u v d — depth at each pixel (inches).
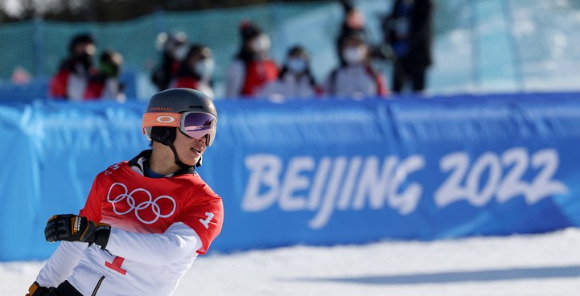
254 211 1104.8
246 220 1099.9
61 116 1051.3
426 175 1176.2
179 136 465.4
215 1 3622.0
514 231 1203.9
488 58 2512.3
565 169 1227.2
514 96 1255.5
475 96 1248.2
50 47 2255.2
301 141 1131.9
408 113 1192.2
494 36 2615.7
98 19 3828.7
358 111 1175.6
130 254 429.1
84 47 1400.1
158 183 468.1
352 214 1146.7
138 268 454.6
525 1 2878.9
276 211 1115.3
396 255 1063.6
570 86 2391.7
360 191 1152.2
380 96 1219.9
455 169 1187.3
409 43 1557.6
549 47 2642.7
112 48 2289.6
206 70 1343.5
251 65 1398.9
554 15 2817.4
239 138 1107.3
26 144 1011.3
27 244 1007.0
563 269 962.1
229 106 1135.0
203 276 928.3
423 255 1061.8
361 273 948.6
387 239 1160.2
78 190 1031.0
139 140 1069.1
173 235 441.1
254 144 1110.4
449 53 2481.5
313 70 2341.3
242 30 1405.0
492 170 1200.8
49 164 1023.0
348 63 1387.8
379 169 1159.6
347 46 1381.6
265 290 849.5
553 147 1222.9
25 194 1007.6
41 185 1017.5
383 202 1160.2
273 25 2331.4
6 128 1010.7
